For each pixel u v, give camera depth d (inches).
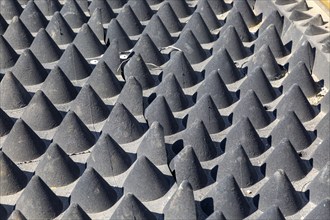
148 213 537.0
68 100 686.5
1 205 560.4
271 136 626.8
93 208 557.3
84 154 622.2
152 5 852.0
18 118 655.8
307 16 781.3
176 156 582.2
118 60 726.5
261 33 767.1
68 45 739.4
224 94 673.0
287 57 744.3
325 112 662.5
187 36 741.9
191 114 648.4
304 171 589.6
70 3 805.2
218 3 830.5
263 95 677.9
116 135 632.4
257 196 561.3
